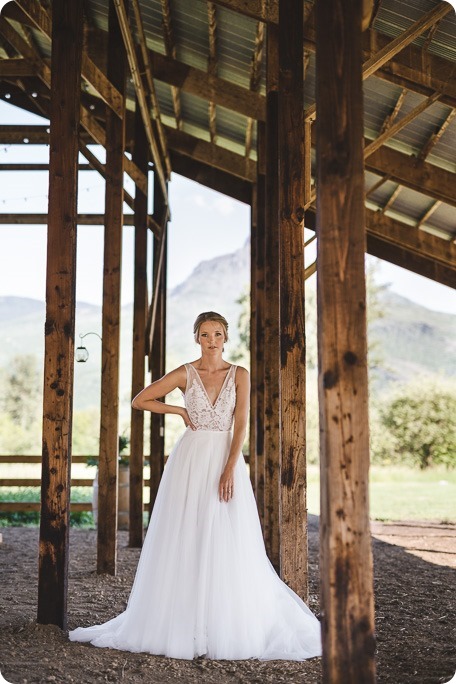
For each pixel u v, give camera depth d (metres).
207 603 3.62
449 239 9.74
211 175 10.25
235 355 33.62
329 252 2.57
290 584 4.32
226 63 7.94
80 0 4.14
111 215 5.89
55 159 4.02
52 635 3.82
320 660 3.55
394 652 3.69
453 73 6.04
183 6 6.92
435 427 24.39
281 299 4.41
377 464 24.67
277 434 5.72
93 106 9.84
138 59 7.25
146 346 8.48
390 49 5.21
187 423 3.98
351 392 2.52
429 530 9.73
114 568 5.93
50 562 3.93
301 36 4.45
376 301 37.81
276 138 5.57
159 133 8.82
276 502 5.73
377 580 5.97
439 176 7.92
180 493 3.83
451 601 5.10
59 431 3.94
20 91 10.14
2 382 44.59
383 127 7.57
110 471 5.93
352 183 2.57
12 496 12.16
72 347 3.98
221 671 3.34
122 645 3.70
